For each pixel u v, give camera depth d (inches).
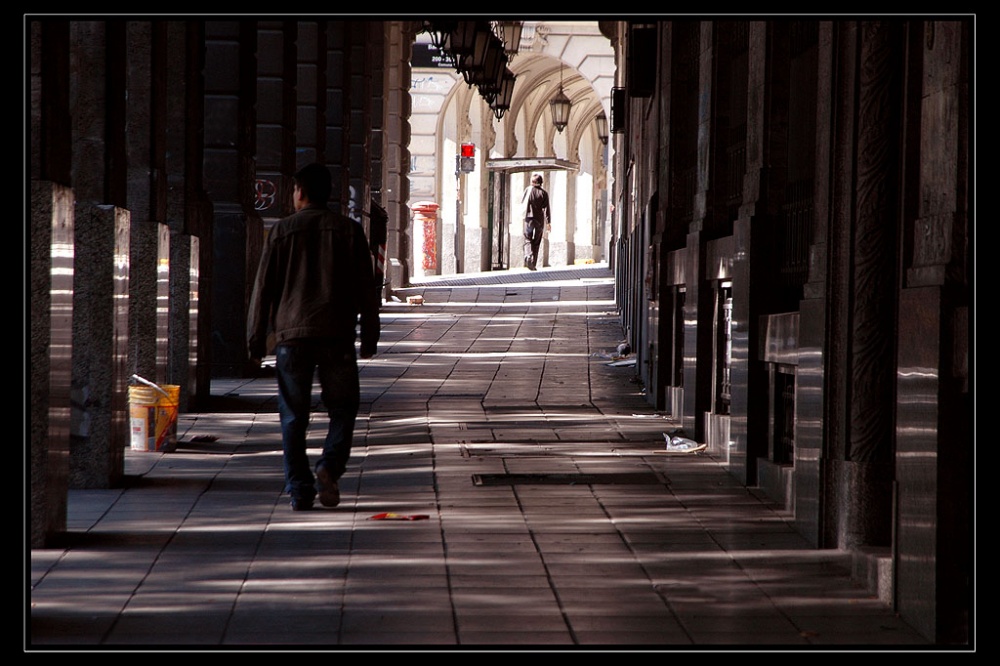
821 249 468.4
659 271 917.8
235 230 1135.0
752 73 633.6
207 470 633.6
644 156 1176.2
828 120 458.3
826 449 462.9
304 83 1569.9
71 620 359.9
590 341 1556.3
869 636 356.2
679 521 512.7
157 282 771.4
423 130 3245.6
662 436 779.4
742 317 613.6
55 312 460.8
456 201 3378.4
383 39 2151.8
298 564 429.7
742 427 609.0
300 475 530.3
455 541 470.0
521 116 4028.1
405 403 957.2
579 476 621.9
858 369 446.9
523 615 370.6
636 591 401.1
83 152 594.2
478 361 1311.5
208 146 1141.1
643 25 1033.5
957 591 347.6
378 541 467.8
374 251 2046.0
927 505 354.0
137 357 768.9
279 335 534.6
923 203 381.1
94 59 599.2
